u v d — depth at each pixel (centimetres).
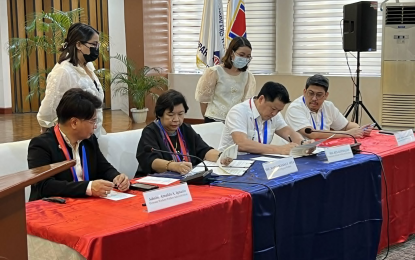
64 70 285
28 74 936
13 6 912
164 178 229
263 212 208
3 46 895
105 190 197
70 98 215
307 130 341
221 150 302
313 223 237
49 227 162
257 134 303
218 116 384
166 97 266
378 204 273
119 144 298
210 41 613
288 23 714
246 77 390
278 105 294
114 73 884
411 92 580
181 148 272
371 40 568
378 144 318
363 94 678
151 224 164
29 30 763
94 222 165
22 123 793
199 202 188
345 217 255
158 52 796
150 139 262
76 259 154
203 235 183
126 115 866
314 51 705
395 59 580
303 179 228
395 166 291
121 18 892
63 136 218
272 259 214
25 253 120
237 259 200
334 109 371
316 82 347
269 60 736
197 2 781
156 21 789
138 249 160
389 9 575
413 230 313
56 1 920
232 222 195
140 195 202
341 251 254
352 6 563
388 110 594
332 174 244
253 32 737
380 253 296
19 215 117
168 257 171
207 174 223
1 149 252
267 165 231
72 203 190
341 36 686
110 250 152
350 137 345
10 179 116
